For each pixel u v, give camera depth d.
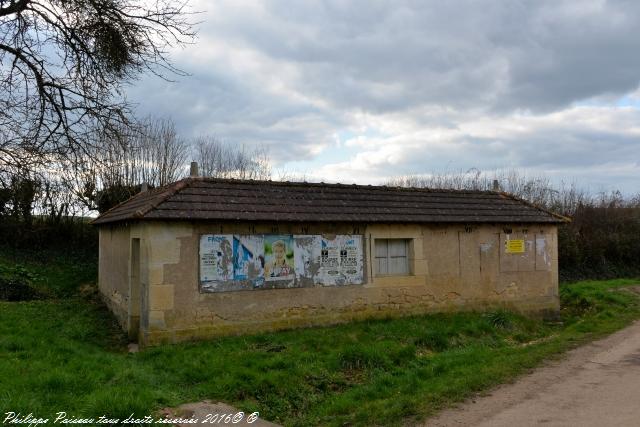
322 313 11.90
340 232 12.29
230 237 10.96
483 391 7.47
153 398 6.62
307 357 9.23
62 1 10.90
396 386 8.13
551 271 15.34
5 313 12.18
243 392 7.62
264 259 11.30
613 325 12.98
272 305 11.30
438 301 13.51
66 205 21.14
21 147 10.99
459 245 13.92
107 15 11.05
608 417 6.13
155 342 10.08
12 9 10.93
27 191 12.23
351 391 8.02
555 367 8.81
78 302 15.17
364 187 14.01
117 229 13.54
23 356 8.20
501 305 14.41
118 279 13.09
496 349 10.58
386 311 12.75
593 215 28.47
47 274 18.95
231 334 10.80
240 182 12.27
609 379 7.95
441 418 6.37
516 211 15.12
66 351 8.79
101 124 11.79
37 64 11.55
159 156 24.45
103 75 11.70
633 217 29.02
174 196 10.88
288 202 12.07
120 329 12.23
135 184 23.42
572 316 15.62
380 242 13.09
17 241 20.80
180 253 10.45
